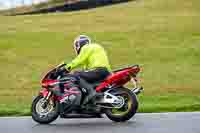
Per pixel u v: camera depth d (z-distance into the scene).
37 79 39.34
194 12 71.88
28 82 38.16
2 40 55.75
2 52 49.66
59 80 19.22
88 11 75.88
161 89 34.25
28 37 57.91
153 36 57.41
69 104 19.11
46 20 69.88
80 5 87.31
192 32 59.19
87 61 19.80
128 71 19.03
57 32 60.88
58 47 52.81
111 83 19.09
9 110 24.55
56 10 88.06
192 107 24.64
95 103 19.09
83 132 16.91
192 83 36.56
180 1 78.44
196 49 50.59
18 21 69.88
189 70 41.72
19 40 56.12
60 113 19.16
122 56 48.38
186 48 51.19
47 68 43.81
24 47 52.47
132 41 55.00
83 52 19.58
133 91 19.19
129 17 69.62
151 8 75.25
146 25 63.84
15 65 44.47
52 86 19.16
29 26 65.62
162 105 25.77
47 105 19.27
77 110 19.25
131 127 17.80
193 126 17.81
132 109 18.84
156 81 37.41
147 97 30.11
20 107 26.97
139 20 67.25
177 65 43.91
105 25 64.69
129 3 81.19
